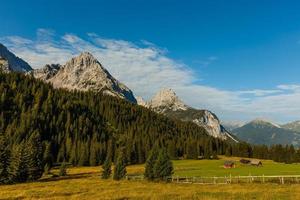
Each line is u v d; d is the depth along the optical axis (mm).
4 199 37875
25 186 68938
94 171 144250
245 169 131500
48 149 161625
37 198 37906
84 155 198125
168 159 78625
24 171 99688
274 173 108500
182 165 163875
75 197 37406
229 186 52125
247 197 33438
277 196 33906
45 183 79750
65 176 118688
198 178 77875
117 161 88812
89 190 47906
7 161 97562
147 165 80688
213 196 34875
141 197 35406
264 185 51750
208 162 187875
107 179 90000
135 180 81438
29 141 119750
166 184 64000
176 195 36719
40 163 108750
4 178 95562
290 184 52469
